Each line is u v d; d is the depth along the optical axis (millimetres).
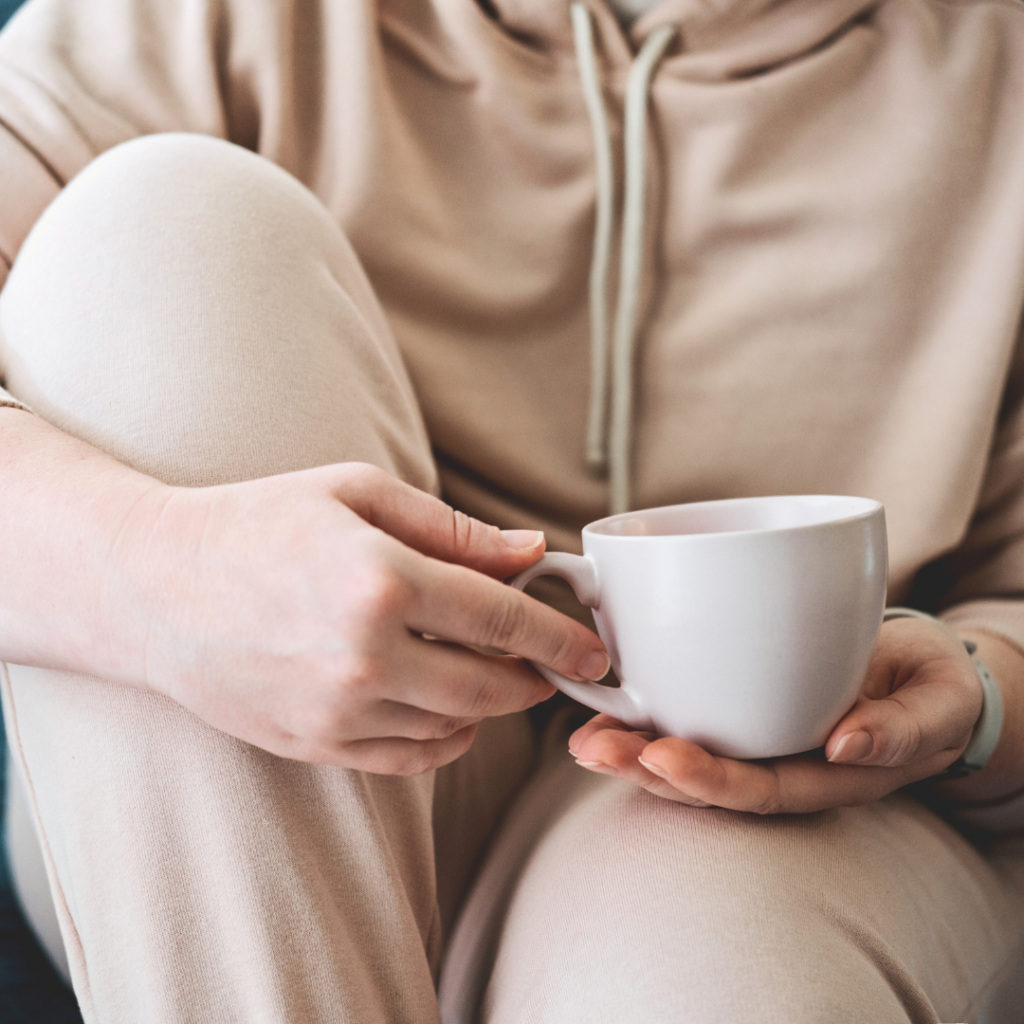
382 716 343
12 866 663
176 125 640
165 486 368
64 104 597
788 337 702
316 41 680
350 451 428
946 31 700
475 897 533
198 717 361
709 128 693
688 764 362
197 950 349
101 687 369
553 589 705
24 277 447
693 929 357
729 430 708
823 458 711
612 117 707
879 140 698
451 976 505
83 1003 371
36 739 390
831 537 341
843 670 364
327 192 684
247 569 332
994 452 739
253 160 515
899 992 375
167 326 407
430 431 691
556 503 715
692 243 710
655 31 696
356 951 372
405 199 678
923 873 471
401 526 360
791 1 681
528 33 698
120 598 344
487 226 707
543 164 705
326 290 476
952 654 495
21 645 368
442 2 668
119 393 396
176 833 354
